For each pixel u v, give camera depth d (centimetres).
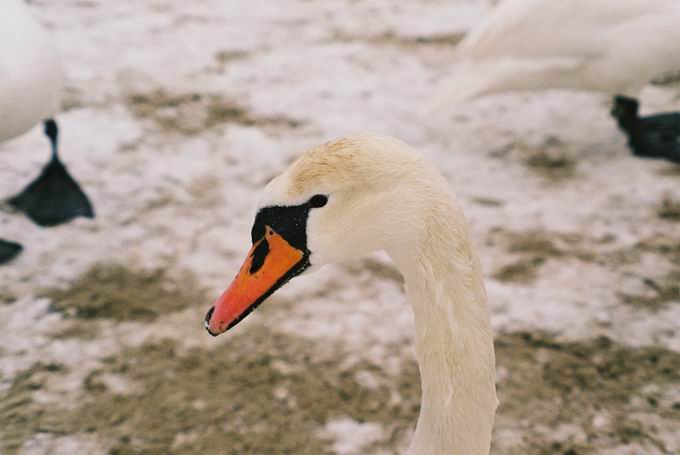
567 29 532
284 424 376
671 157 595
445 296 199
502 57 552
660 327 434
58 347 416
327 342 425
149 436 368
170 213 530
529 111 670
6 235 497
